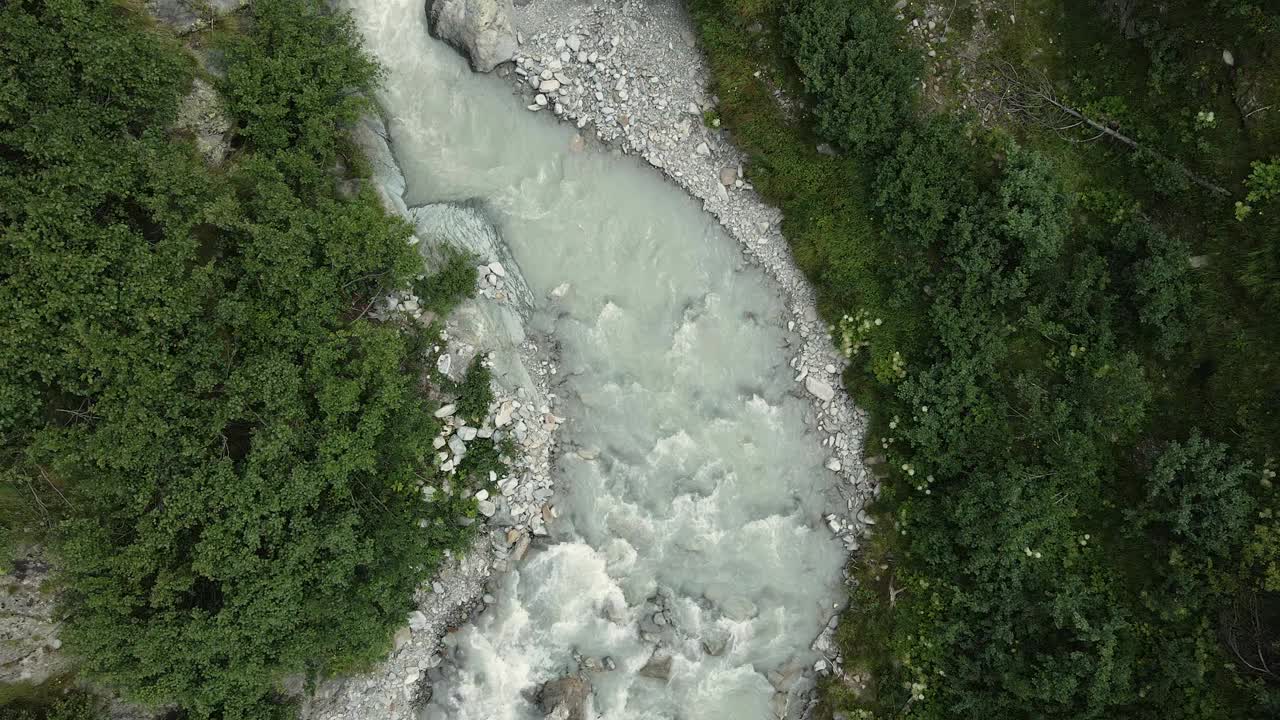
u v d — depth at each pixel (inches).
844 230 699.4
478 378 666.8
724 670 703.7
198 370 533.0
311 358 569.6
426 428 631.8
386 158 681.6
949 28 674.2
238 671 544.7
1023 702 637.9
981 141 667.4
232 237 559.2
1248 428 599.5
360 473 612.4
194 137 565.3
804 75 667.4
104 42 482.9
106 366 487.5
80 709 543.5
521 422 689.6
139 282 494.3
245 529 538.6
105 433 494.9
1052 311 660.7
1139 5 631.8
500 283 698.8
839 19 648.4
